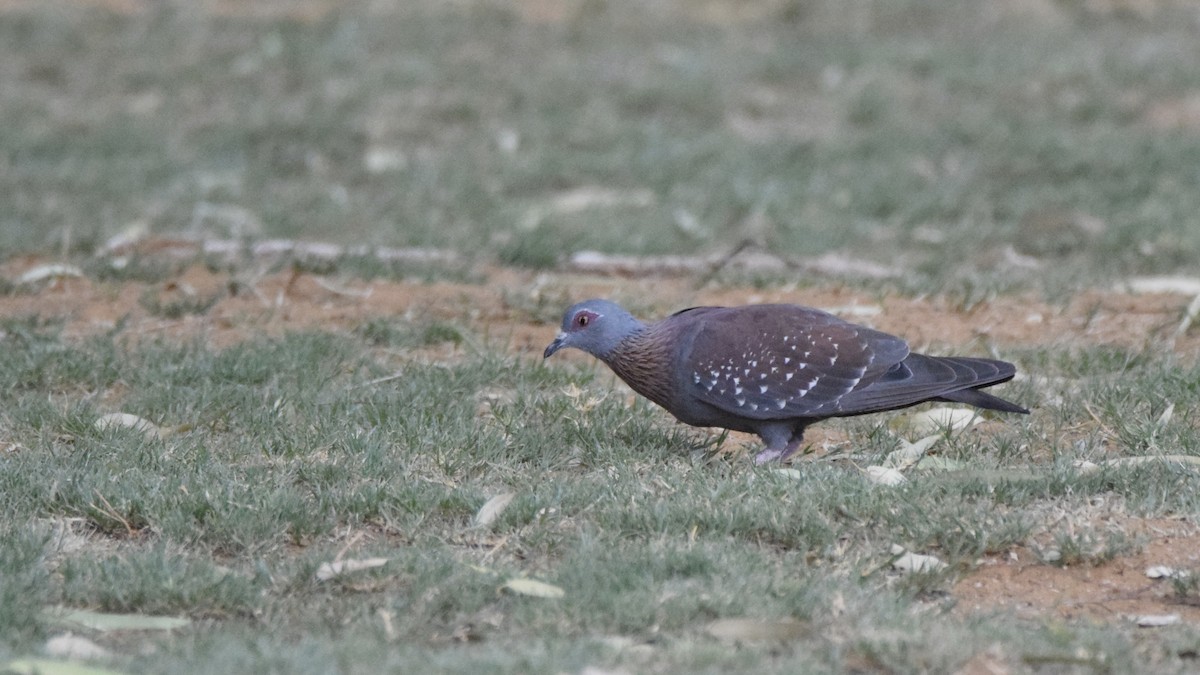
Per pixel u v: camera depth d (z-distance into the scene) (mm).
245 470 13125
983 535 11672
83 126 32469
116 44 37406
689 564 11148
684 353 13453
